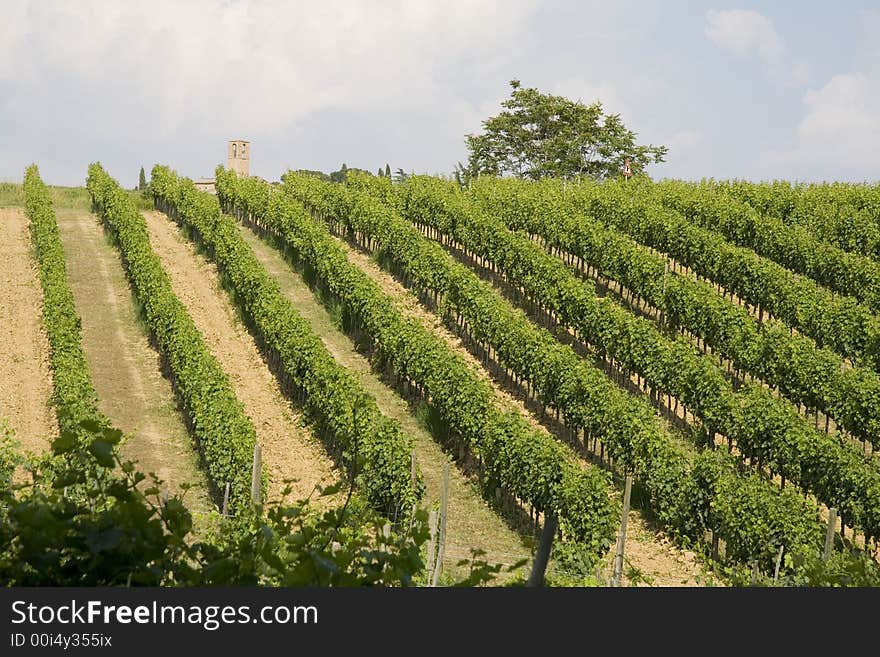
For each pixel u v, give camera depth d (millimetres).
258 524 5117
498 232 52219
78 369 40906
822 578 6840
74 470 4805
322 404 38250
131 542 4668
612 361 42750
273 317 45156
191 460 37906
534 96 96188
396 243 55719
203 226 62156
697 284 45625
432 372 39250
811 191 63938
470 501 34812
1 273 58125
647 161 96562
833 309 42812
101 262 61781
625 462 34469
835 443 32719
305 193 68562
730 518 29016
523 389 42969
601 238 51500
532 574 5375
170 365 45594
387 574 5016
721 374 38344
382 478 33125
